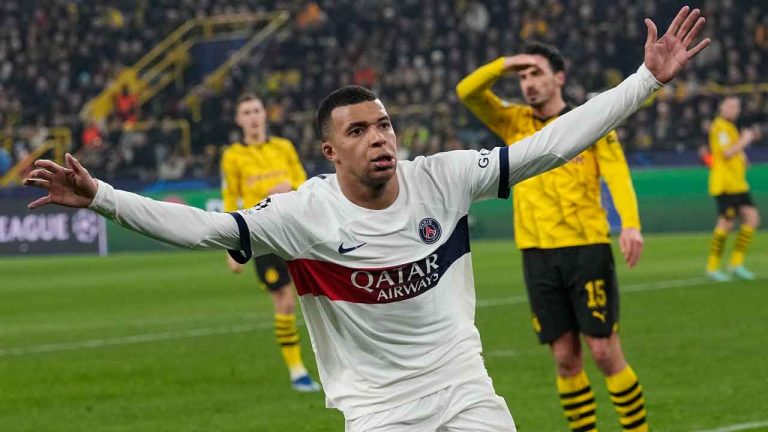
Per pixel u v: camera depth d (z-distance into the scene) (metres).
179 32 101.19
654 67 12.66
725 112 45.56
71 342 36.19
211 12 102.69
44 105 93.75
